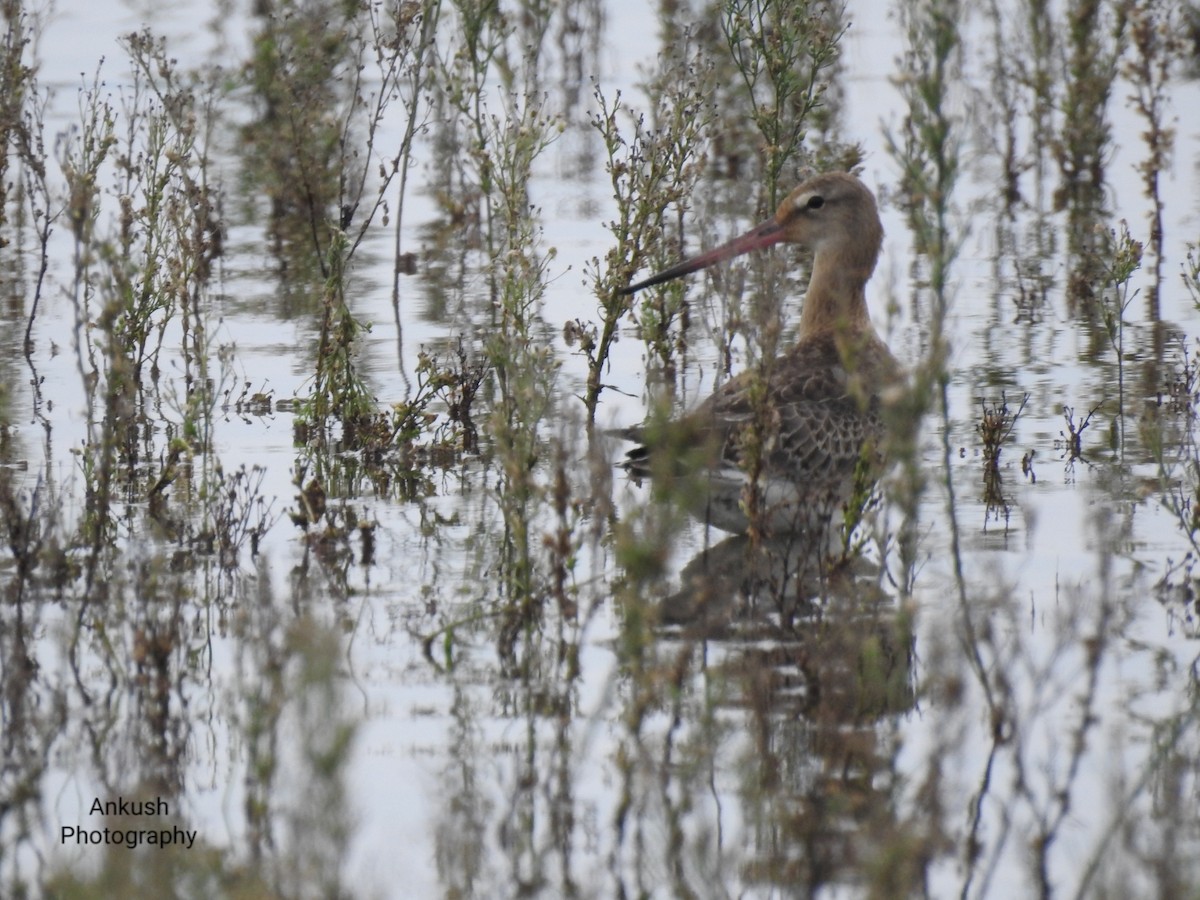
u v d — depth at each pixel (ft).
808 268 71.92
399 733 37.32
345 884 30.94
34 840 33.19
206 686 39.45
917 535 43.68
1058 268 71.31
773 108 63.52
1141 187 79.15
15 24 71.31
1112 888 30.53
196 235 59.67
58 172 77.46
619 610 43.34
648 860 32.73
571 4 92.43
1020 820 33.42
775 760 35.40
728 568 46.09
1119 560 45.21
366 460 54.95
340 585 44.88
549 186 82.12
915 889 31.30
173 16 99.19
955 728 36.06
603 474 40.91
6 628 41.52
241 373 61.87
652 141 59.47
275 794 34.12
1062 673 39.06
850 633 39.55
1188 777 34.53
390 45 66.44
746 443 44.14
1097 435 54.80
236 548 46.65
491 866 32.58
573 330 56.59
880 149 82.79
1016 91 82.84
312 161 70.85
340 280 59.41
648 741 36.78
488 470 54.13
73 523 48.39
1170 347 62.44
